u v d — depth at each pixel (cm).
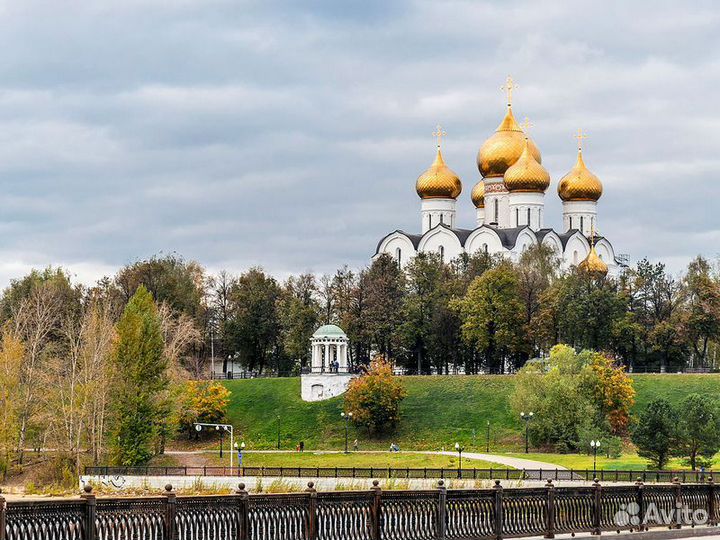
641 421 12169
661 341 18375
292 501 3978
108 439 13712
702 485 5728
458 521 4425
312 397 18225
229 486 11162
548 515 4756
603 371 15788
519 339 18825
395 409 16875
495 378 17925
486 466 12812
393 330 19800
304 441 17075
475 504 4484
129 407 13400
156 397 13938
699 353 19650
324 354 18850
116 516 3581
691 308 18238
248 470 12850
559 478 10894
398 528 4241
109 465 13238
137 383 13488
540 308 18800
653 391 16988
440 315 19438
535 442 15450
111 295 19925
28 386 13950
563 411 15175
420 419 17162
